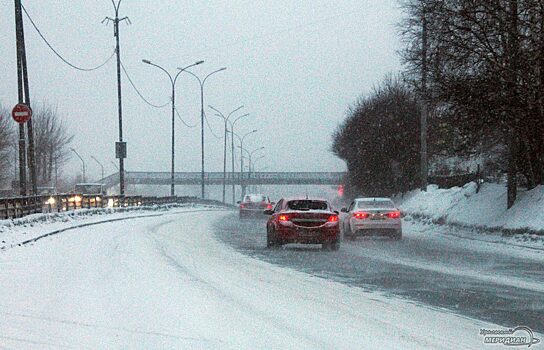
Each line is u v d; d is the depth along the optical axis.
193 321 9.23
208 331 8.59
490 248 23.47
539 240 23.55
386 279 14.62
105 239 24.22
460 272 16.09
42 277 13.57
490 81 25.80
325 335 8.43
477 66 26.55
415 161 55.62
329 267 17.06
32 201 29.84
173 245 22.81
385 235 27.73
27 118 30.52
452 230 31.66
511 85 25.48
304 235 21.81
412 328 9.07
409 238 29.47
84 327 8.79
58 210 35.50
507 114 26.59
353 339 8.22
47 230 26.17
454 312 10.47
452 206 35.12
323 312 10.19
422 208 39.56
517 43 25.36
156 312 9.84
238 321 9.27
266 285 13.23
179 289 12.17
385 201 28.59
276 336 8.32
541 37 24.20
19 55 31.48
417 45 29.11
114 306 10.30
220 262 17.67
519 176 33.28
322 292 12.43
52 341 7.99
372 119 58.75
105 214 42.22
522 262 18.62
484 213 30.38
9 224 24.14
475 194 33.62
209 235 29.33
